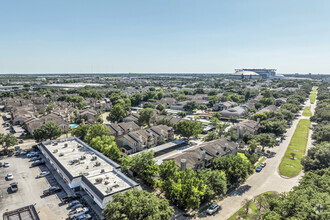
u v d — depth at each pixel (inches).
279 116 5984.3
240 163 2945.4
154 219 1625.2
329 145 3230.8
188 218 2305.6
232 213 2399.1
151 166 2731.3
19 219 2102.6
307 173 2620.6
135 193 1921.8
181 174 2518.5
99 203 2199.8
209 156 3304.6
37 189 2775.6
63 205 2469.2
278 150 4311.0
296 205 1847.9
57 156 3238.2
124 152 3882.9
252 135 4566.9
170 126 5226.4
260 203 2410.2
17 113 6510.8
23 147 4242.1
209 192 2405.3
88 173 2706.7
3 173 3186.5
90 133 4074.8
